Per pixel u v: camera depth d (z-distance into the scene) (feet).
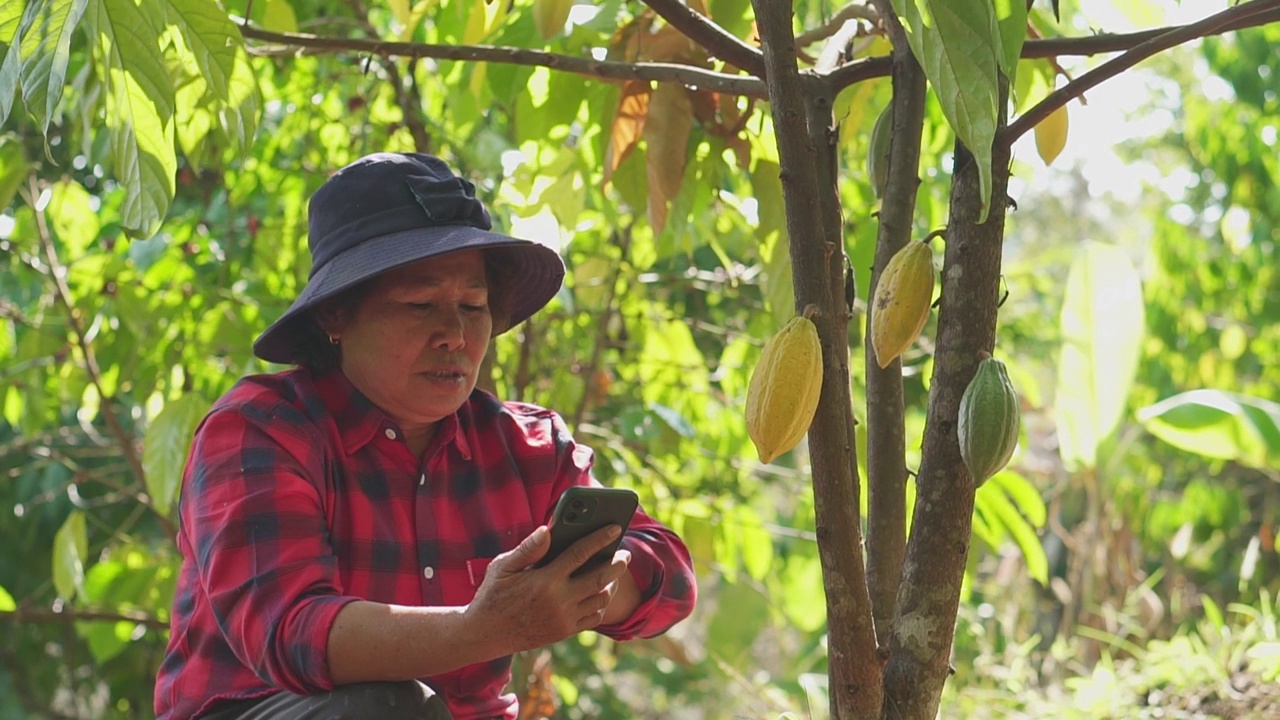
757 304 12.95
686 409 13.93
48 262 11.59
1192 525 22.31
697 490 13.71
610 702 22.85
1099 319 13.78
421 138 11.04
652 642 14.79
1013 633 16.33
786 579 18.15
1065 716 11.57
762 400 4.79
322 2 13.03
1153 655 12.16
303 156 12.73
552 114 8.84
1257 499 26.25
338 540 5.95
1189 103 27.22
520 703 11.16
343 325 6.17
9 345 12.86
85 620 11.82
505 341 13.28
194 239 12.75
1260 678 11.11
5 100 5.69
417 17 8.99
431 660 4.95
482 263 6.29
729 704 25.03
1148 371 24.71
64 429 13.46
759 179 8.13
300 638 5.06
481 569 6.28
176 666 5.93
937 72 4.37
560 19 7.18
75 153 13.25
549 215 9.96
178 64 6.91
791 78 4.94
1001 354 19.31
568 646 20.99
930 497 5.14
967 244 5.10
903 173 5.74
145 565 12.24
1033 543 11.41
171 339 12.10
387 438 6.17
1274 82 24.54
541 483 6.68
